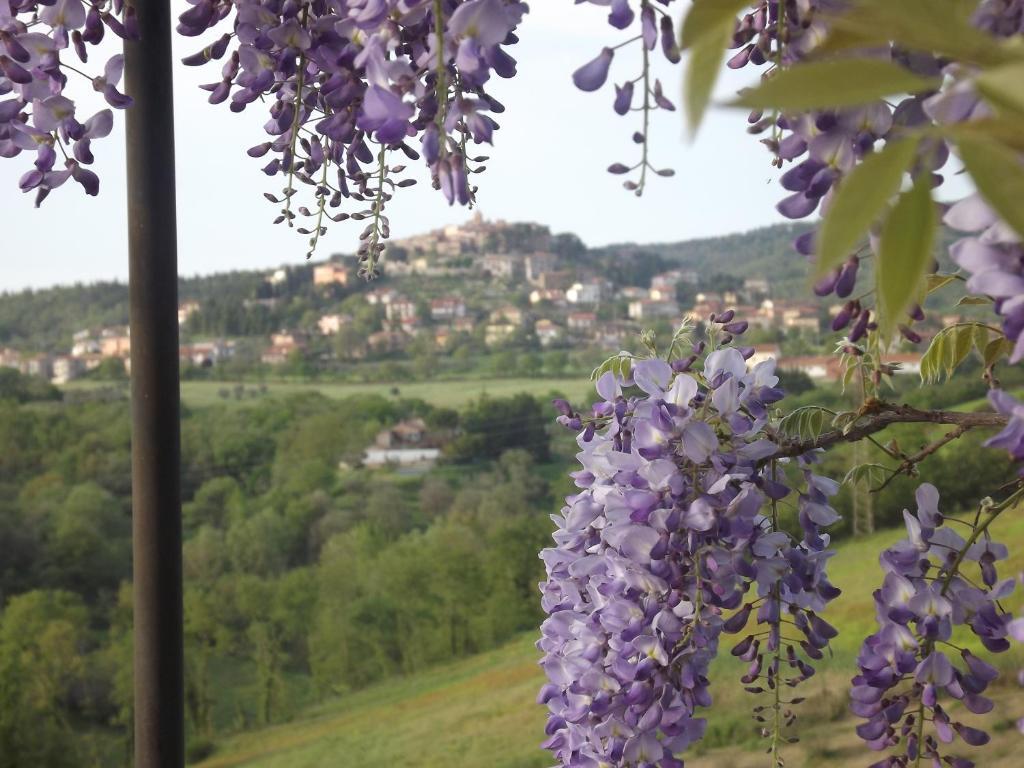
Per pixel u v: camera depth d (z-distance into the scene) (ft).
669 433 2.27
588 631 2.42
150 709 2.98
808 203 1.36
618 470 2.33
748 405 2.30
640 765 2.38
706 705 2.39
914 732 1.96
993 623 1.92
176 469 3.01
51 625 56.70
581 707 2.42
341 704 57.57
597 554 2.50
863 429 2.12
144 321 2.96
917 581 1.97
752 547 2.29
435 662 57.72
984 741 1.90
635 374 2.39
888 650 1.97
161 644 2.99
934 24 0.74
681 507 2.25
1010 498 1.92
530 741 46.70
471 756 48.57
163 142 2.95
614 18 1.53
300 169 2.98
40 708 54.75
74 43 2.34
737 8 0.80
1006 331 1.05
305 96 2.86
